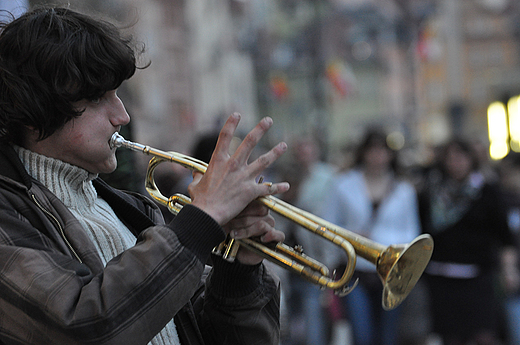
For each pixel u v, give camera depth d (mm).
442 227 7910
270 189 2594
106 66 2553
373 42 81812
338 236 2859
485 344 7910
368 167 8070
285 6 43000
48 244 2410
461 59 85000
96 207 2906
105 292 2219
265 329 2914
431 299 8023
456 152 7895
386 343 7676
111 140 2711
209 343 2979
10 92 2494
